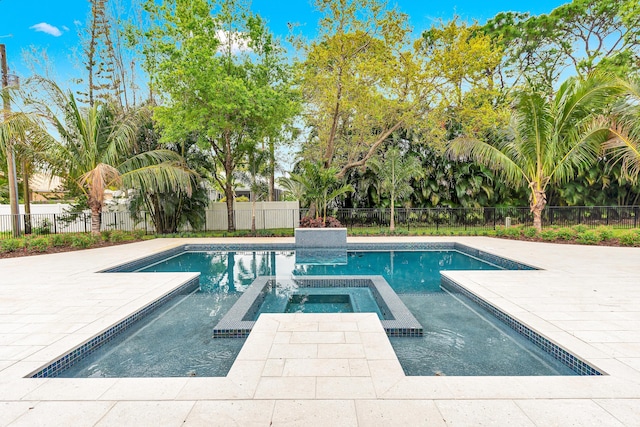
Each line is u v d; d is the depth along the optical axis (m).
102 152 9.62
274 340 2.78
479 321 3.82
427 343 3.25
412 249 9.45
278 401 1.94
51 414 1.85
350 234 11.62
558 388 2.07
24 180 12.02
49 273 5.64
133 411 1.87
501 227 11.71
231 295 5.11
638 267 5.72
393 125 12.14
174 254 8.98
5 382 2.20
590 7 14.16
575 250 7.74
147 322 3.85
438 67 9.67
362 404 1.90
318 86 10.35
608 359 2.43
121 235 10.40
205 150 12.94
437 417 1.79
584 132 8.98
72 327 3.18
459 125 13.95
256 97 9.94
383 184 12.52
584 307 3.60
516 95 9.02
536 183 9.85
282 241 10.19
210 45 9.84
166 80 9.41
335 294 5.07
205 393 2.03
